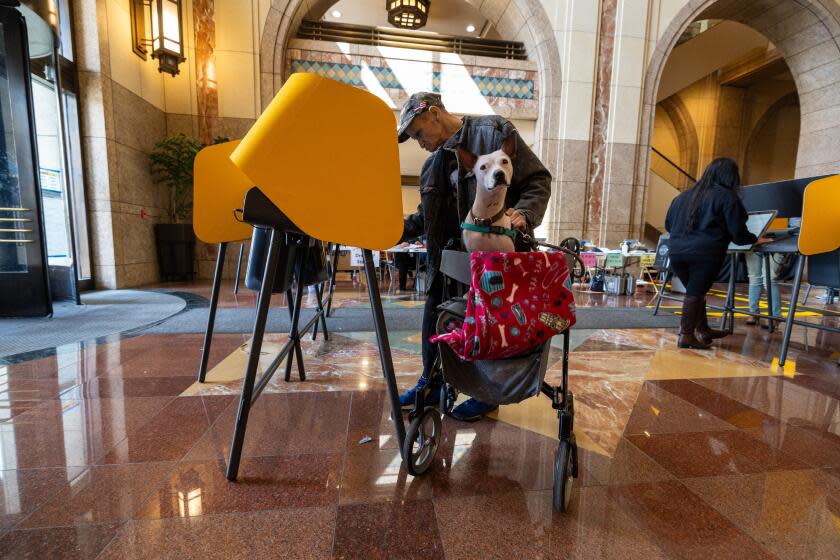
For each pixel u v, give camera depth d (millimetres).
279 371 2146
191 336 2824
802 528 1000
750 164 12156
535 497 1116
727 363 2436
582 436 1484
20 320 3285
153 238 6016
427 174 1501
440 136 1425
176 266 6188
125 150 5340
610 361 2457
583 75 7008
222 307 3957
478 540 946
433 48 7375
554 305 1025
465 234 1166
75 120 4855
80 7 4754
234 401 1734
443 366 1128
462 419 1596
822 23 7055
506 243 1143
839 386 2037
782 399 1860
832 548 934
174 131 6258
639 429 1544
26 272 3340
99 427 1482
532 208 1269
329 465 1256
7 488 1108
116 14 5148
